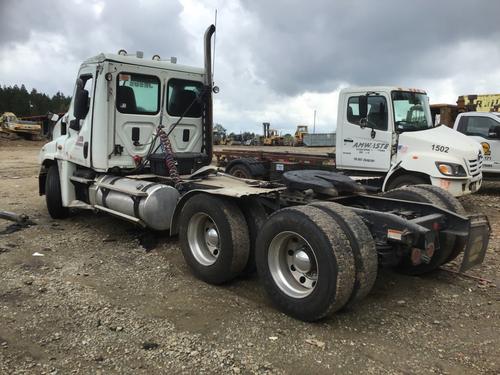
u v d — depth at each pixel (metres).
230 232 4.74
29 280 4.96
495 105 16.45
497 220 8.73
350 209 4.24
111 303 4.43
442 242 4.93
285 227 4.14
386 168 9.29
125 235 6.89
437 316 4.33
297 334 3.90
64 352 3.53
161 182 6.61
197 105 7.53
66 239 6.67
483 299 4.75
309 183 5.18
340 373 3.33
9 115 43.75
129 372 3.28
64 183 7.50
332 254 3.79
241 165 11.43
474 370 3.42
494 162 11.56
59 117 8.16
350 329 4.02
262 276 4.41
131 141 6.87
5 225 7.48
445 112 16.67
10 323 3.98
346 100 9.81
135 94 6.83
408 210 5.17
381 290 4.96
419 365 3.47
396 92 9.23
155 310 4.32
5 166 18.88
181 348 3.61
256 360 3.47
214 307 4.42
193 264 5.15
